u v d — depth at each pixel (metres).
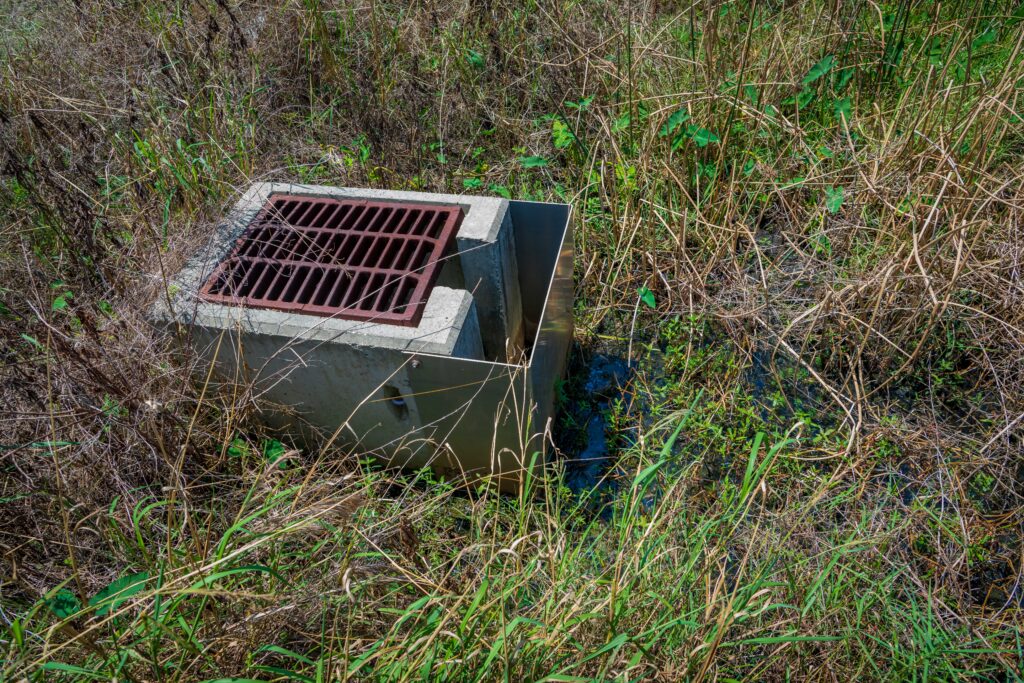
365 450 2.74
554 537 2.53
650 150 3.56
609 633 1.89
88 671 1.71
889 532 2.44
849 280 3.22
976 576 2.45
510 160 4.04
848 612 2.23
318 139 4.23
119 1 4.71
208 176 3.58
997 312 3.10
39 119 3.69
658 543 2.17
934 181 3.28
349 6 4.68
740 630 2.20
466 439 2.54
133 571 2.19
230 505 2.46
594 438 3.02
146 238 3.21
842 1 4.39
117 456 2.46
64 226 3.33
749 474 2.05
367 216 2.75
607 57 4.27
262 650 1.80
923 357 3.07
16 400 2.57
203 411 2.65
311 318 2.37
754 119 3.76
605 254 3.66
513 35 4.50
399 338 2.27
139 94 3.99
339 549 2.20
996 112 3.30
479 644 1.87
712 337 3.30
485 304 2.85
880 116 3.71
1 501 2.25
